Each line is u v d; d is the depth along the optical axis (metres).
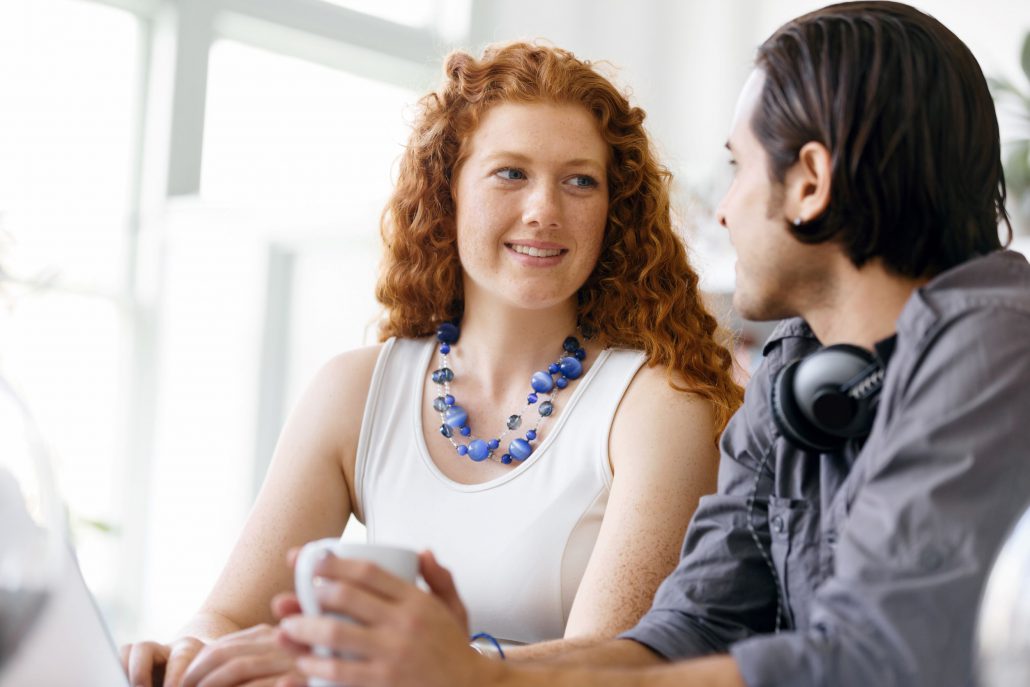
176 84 4.95
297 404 1.79
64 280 4.74
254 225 4.45
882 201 1.06
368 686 0.85
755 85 1.13
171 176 4.93
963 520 0.91
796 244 1.10
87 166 4.86
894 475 0.95
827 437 1.11
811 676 0.89
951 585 0.89
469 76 1.72
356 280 4.20
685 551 1.33
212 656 1.20
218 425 4.55
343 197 5.26
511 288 1.67
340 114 5.29
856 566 0.92
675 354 1.70
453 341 1.79
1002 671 0.69
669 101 5.10
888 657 0.89
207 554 4.55
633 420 1.66
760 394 1.32
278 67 5.20
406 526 1.68
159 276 4.86
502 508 1.65
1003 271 1.03
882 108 1.05
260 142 5.15
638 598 1.55
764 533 1.27
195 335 4.66
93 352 4.78
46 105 4.78
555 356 1.75
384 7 5.43
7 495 1.02
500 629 1.64
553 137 1.66
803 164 1.09
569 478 1.65
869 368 1.07
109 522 4.72
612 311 1.75
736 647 0.92
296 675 1.14
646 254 1.75
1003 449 0.93
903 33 1.07
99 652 1.02
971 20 3.97
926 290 1.02
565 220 1.65
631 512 1.59
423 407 1.75
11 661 0.99
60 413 4.70
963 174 1.07
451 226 1.79
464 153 1.72
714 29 4.98
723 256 3.05
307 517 1.70
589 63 1.82
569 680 0.90
